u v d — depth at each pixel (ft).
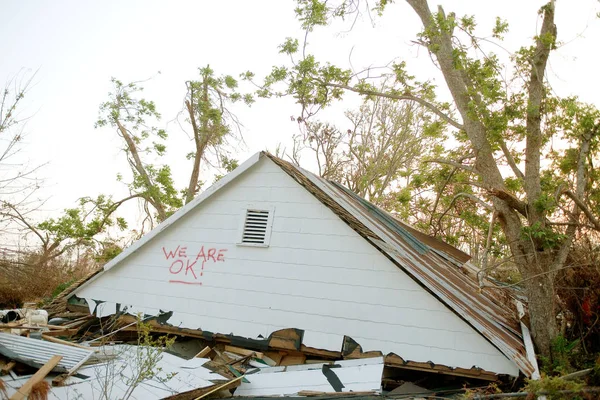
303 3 39.86
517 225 29.60
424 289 28.40
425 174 43.93
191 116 76.07
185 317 33.22
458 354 26.84
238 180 34.78
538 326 28.37
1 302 46.85
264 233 33.01
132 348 25.99
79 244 69.10
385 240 31.27
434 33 32.45
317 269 31.09
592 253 31.55
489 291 44.09
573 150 32.40
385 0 40.34
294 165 37.35
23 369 20.18
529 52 30.35
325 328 29.84
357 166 92.53
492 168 30.60
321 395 22.54
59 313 37.58
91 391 19.70
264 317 31.37
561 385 19.16
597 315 30.25
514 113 29.22
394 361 27.86
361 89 38.04
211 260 33.86
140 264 35.60
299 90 39.32
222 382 22.40
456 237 50.39
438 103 45.83
